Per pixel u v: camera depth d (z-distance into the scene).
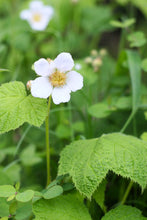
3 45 0.85
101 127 0.68
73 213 0.49
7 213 0.51
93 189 0.48
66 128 0.65
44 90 0.49
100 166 0.49
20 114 0.49
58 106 0.69
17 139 0.73
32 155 0.65
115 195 0.59
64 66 0.49
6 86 0.51
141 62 0.66
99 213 0.54
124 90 0.72
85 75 0.70
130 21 0.69
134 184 0.56
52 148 0.65
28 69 0.84
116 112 0.70
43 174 0.64
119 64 0.71
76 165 0.49
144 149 0.50
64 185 0.51
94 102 0.77
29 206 0.50
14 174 0.62
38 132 0.70
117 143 0.50
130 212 0.49
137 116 0.68
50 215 0.48
